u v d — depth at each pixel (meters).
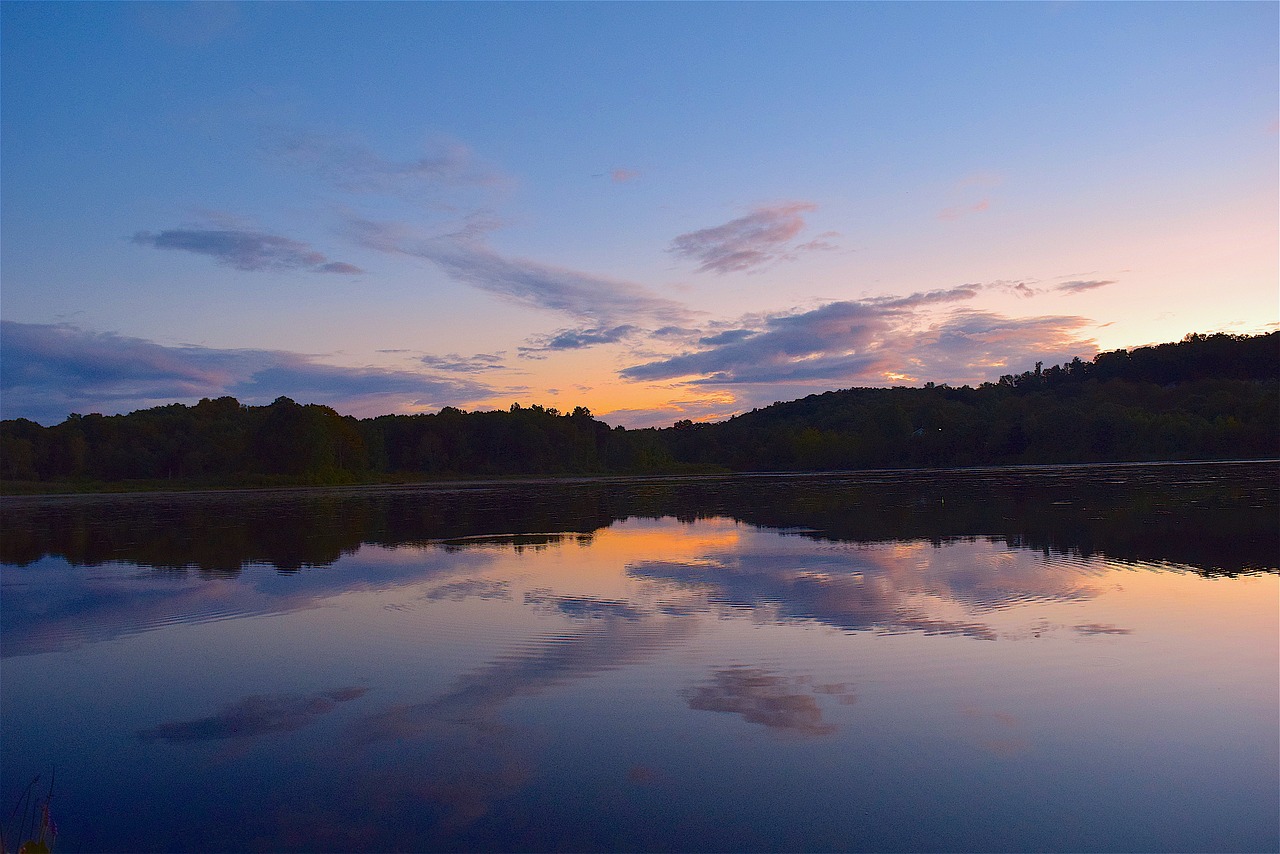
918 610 18.97
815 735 11.66
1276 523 34.09
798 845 8.86
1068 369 195.38
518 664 15.48
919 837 8.98
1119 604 19.23
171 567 29.89
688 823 9.35
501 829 9.36
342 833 9.41
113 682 15.46
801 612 19.09
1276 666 14.38
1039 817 9.34
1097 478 72.75
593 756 11.17
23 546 38.16
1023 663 14.69
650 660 15.41
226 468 122.94
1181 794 9.82
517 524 44.25
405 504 65.00
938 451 146.38
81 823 9.90
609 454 179.62
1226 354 167.25
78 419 130.00
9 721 13.41
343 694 14.23
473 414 165.12
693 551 30.94
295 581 26.03
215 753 11.82
